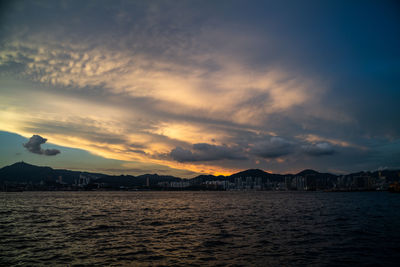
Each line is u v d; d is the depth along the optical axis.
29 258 20.16
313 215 53.66
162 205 96.94
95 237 28.84
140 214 57.59
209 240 26.95
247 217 50.25
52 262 19.06
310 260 19.39
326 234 30.28
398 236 28.97
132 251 22.30
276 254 21.17
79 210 69.94
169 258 20.03
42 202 118.06
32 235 30.16
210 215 54.94
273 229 34.34
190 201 134.88
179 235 29.98
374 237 28.36
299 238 27.86
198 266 17.97
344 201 127.62
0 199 150.88
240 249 22.89
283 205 94.12
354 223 40.16
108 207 83.88
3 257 20.47
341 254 21.16
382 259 19.72
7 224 39.88
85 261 19.31
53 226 37.62
